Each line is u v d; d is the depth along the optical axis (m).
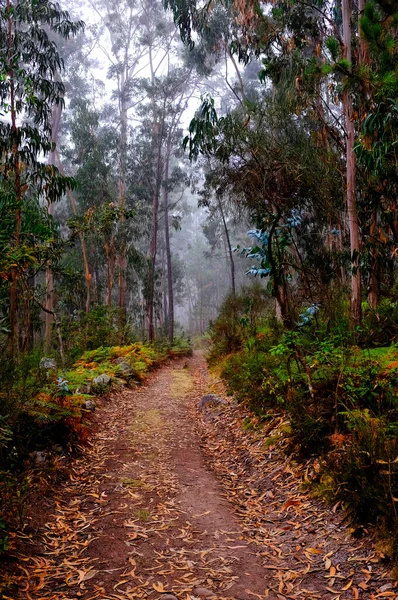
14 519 3.65
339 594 2.82
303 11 11.87
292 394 5.36
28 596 2.80
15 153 9.16
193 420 8.23
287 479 4.69
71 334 15.75
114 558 3.34
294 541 3.59
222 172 10.28
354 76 7.89
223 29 17.59
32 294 9.68
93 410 7.79
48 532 3.70
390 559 2.99
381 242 9.02
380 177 7.66
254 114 10.56
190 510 4.27
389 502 3.25
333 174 10.38
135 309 32.25
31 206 9.90
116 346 16.84
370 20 7.12
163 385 13.02
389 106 6.89
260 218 9.84
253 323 12.54
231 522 4.03
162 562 3.30
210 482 5.09
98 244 23.92
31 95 9.23
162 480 5.05
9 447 4.57
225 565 3.27
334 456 4.19
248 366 8.20
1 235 6.85
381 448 3.61
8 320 8.92
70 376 8.77
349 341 7.41
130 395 10.41
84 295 22.48
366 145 7.43
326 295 9.10
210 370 14.50
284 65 11.65
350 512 3.57
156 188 25.89
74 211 25.05
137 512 4.17
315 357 5.71
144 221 27.41
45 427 5.36
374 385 4.64
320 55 11.80
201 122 10.19
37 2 10.15
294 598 2.84
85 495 4.55
